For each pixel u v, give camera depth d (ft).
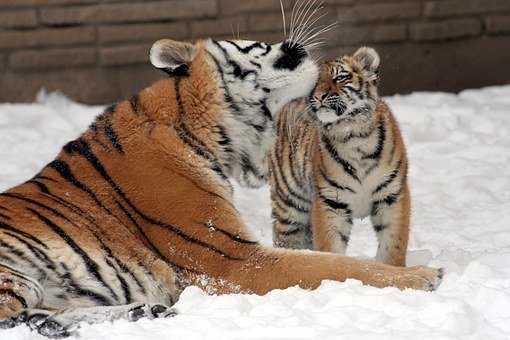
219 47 33.76
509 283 29.73
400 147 38.06
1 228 30.37
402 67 72.08
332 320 26.89
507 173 50.55
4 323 28.12
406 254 38.24
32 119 64.64
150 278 31.40
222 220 31.83
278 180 41.81
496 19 72.74
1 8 68.95
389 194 37.83
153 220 31.78
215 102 33.24
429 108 63.10
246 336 26.02
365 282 30.32
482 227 42.09
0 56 69.26
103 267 30.91
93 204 31.76
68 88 70.08
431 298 28.37
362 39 71.26
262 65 34.14
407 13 71.67
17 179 52.03
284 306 28.14
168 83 33.40
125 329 27.20
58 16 69.41
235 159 34.19
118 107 33.32
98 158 32.50
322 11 70.64
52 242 30.63
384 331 25.96
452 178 50.26
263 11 70.38
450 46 72.64
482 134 57.52
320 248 38.63
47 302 30.40
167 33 70.28
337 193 38.17
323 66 38.91
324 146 38.17
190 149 32.68
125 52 69.92
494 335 25.66
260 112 34.32
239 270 31.19
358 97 37.86
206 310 28.50
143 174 32.12
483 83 73.20
